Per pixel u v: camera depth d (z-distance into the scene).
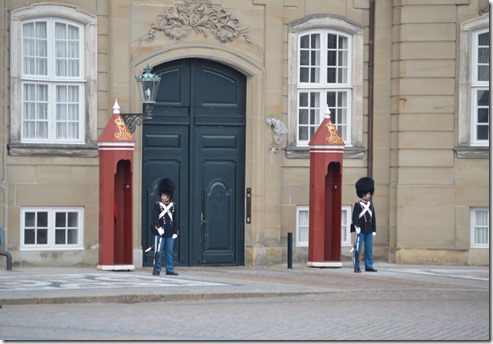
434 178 28.03
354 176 28.42
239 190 27.92
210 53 27.14
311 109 28.44
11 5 25.38
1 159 25.14
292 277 24.28
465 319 17.59
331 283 23.02
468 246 27.97
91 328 15.99
